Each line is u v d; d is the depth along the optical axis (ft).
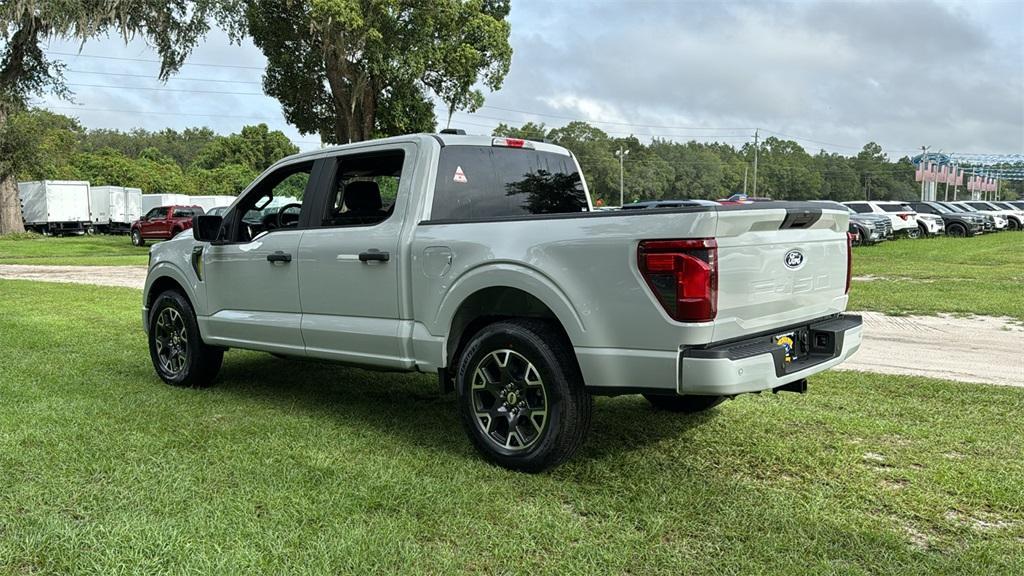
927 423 15.96
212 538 10.07
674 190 419.95
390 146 15.29
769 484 12.40
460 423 16.06
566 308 12.21
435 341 14.06
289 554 9.62
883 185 499.10
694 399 16.15
